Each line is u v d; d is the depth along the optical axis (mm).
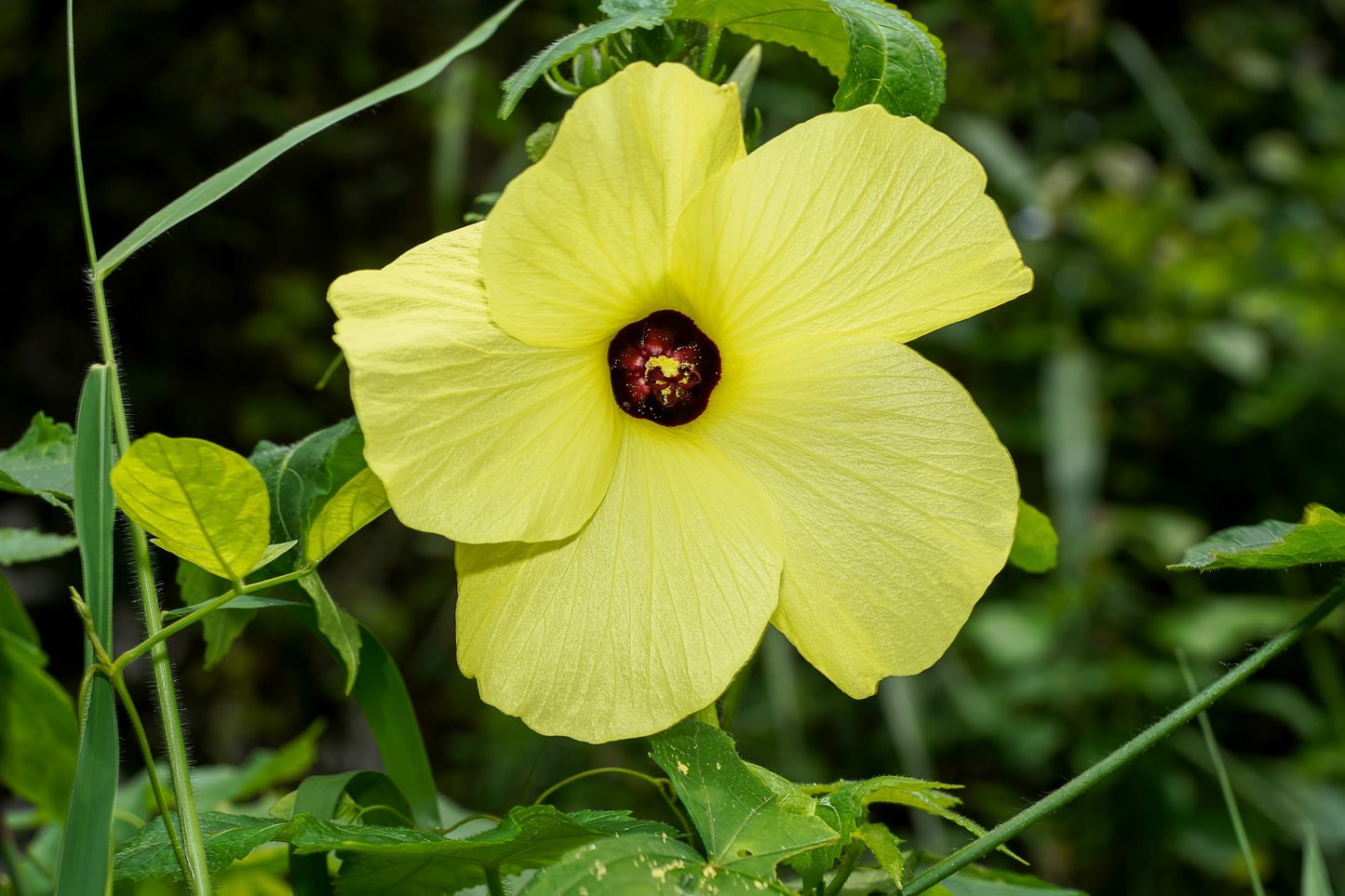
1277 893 1049
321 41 1272
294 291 1312
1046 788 1105
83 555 395
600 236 393
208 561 390
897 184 403
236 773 592
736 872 383
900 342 414
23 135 1252
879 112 398
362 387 375
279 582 399
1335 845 988
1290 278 1234
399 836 393
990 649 1004
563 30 1200
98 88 1248
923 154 402
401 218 1369
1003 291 408
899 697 930
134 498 373
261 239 1322
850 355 410
